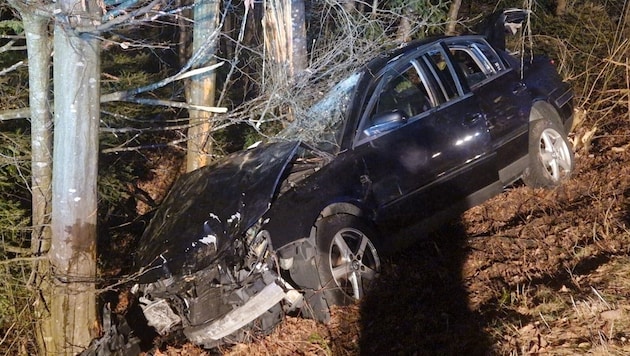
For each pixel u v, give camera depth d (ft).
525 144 22.25
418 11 32.78
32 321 18.45
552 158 23.03
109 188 26.40
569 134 27.45
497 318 16.01
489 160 21.11
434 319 16.98
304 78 22.70
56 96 16.63
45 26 17.22
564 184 23.32
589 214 20.83
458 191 20.48
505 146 21.59
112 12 16.19
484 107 21.39
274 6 23.17
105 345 17.75
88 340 17.99
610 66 30.71
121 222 28.71
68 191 16.97
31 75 17.48
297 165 19.39
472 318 16.53
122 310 22.12
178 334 18.92
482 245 20.63
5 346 19.89
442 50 21.67
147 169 33.81
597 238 19.20
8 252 20.86
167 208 20.45
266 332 17.51
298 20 23.80
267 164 18.79
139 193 31.17
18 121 24.13
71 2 15.67
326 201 18.01
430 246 21.26
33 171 18.24
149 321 19.03
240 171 19.44
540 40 34.24
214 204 18.48
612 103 30.66
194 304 17.81
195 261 17.37
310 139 19.92
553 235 20.20
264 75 24.47
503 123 21.61
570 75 30.09
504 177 21.67
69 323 17.74
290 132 20.94
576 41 33.47
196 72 18.53
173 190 21.45
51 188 18.25
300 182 18.40
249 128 30.25
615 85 31.45
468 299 17.69
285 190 18.40
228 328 17.13
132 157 30.96
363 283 18.31
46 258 17.67
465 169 20.57
